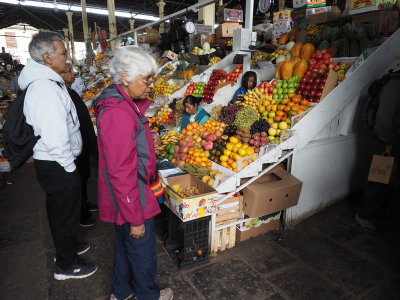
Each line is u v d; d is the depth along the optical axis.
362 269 2.28
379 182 2.65
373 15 3.46
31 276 2.20
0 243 2.63
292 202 2.55
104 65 9.62
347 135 3.14
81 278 2.18
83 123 2.65
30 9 20.83
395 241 2.65
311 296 2.00
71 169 1.83
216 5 15.83
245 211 2.47
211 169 2.56
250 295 2.00
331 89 2.80
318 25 4.34
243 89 3.69
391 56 2.99
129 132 1.27
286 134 2.56
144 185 1.47
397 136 2.47
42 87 1.62
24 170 4.55
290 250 2.51
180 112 4.09
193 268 2.27
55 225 1.98
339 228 2.85
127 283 1.86
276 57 4.08
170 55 6.69
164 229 2.67
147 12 21.48
